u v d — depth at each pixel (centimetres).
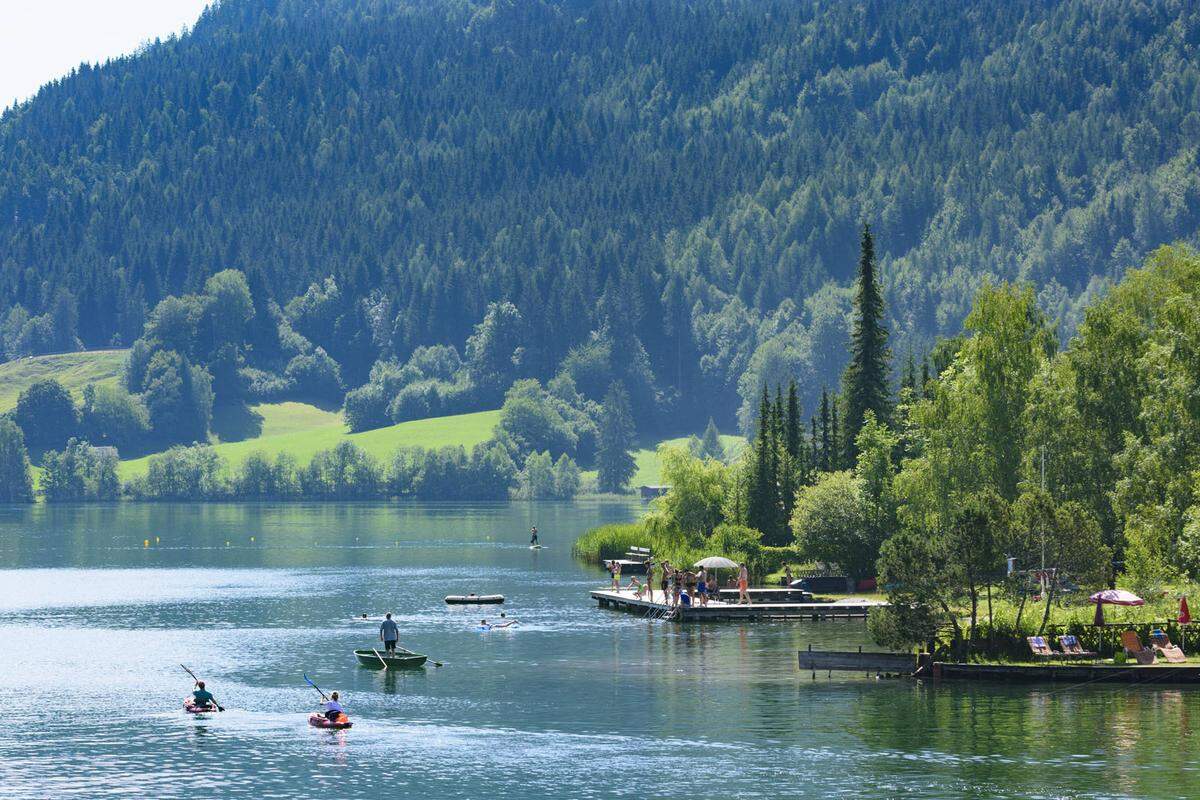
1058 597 17425
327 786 12106
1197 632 16350
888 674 16588
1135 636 16075
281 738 13788
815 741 13425
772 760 12794
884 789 11850
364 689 16262
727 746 13300
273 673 17425
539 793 11875
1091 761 12550
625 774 12425
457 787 12050
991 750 12950
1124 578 18038
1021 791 11725
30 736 13888
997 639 16325
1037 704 14825
